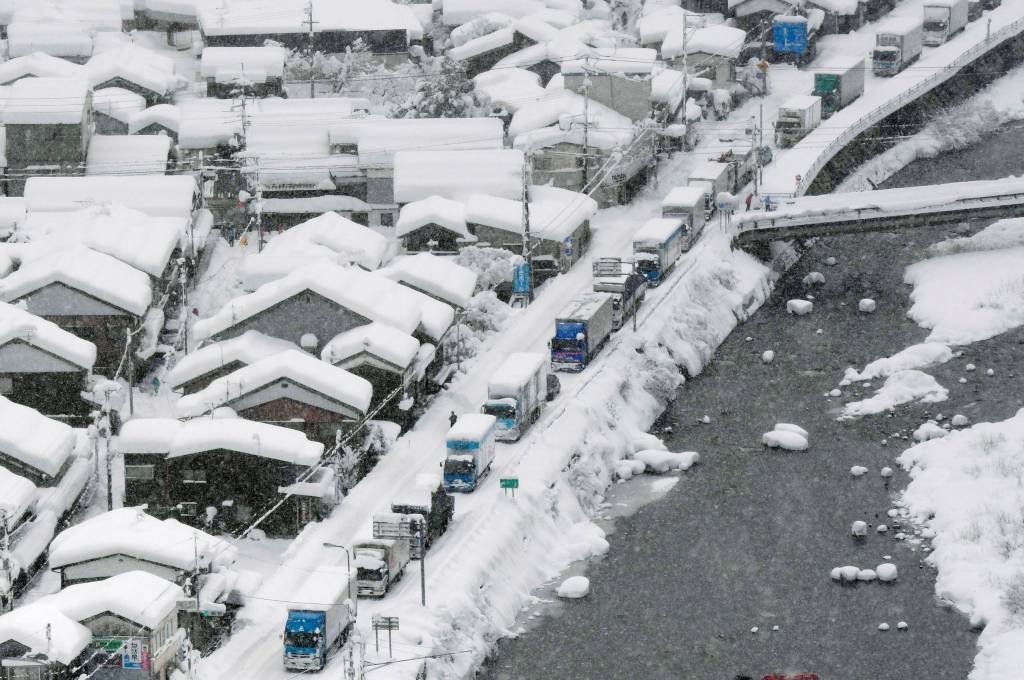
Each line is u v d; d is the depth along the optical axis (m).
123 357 138.00
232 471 115.75
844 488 125.12
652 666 102.88
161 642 95.31
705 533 119.38
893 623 106.69
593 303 142.62
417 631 100.75
